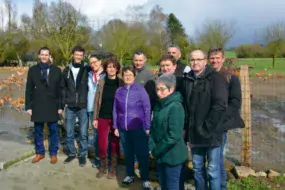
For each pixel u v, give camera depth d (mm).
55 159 5254
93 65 4930
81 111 5047
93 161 5324
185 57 31141
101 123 4594
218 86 3293
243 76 4734
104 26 32875
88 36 29859
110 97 4539
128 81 4215
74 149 5309
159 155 3492
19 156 5598
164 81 3375
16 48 39406
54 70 5059
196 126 3316
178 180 3508
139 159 4254
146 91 4434
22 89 15164
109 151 5012
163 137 3426
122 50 31516
